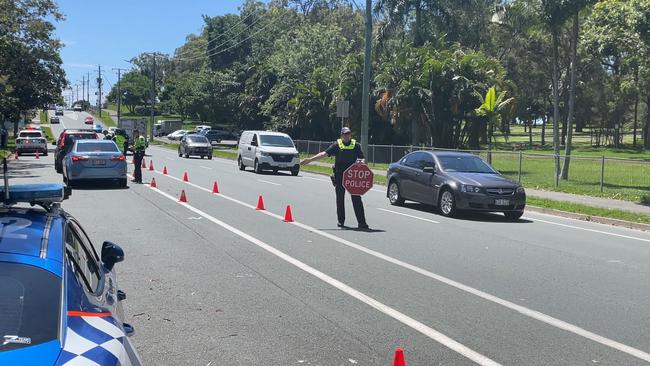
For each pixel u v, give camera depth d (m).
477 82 38.75
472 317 7.35
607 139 81.88
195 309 7.50
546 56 67.62
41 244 3.68
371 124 47.09
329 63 60.97
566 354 6.14
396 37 49.38
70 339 3.12
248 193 21.36
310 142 49.03
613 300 8.27
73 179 21.88
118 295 4.83
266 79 70.19
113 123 133.38
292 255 10.80
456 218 16.59
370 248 11.63
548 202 20.30
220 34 98.44
